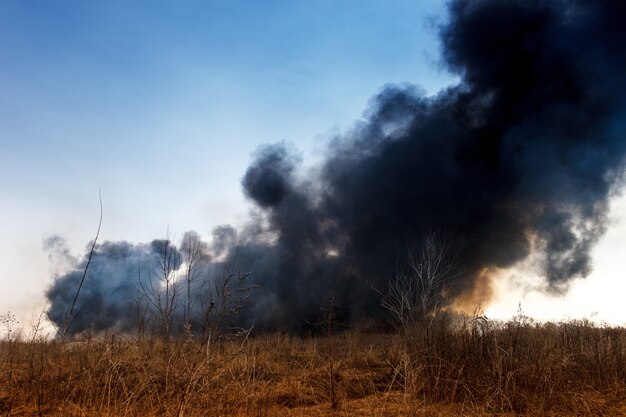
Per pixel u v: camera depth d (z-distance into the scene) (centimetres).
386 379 935
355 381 920
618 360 1002
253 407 717
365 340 1203
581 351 1035
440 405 781
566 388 850
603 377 945
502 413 735
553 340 1080
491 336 982
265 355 1123
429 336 984
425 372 870
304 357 1135
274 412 727
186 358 714
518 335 1052
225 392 713
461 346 952
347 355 1097
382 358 1070
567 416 733
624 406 789
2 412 704
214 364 752
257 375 901
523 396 799
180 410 632
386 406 762
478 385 823
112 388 750
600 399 829
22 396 766
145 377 749
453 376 852
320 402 816
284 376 957
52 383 786
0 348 947
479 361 898
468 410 747
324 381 905
